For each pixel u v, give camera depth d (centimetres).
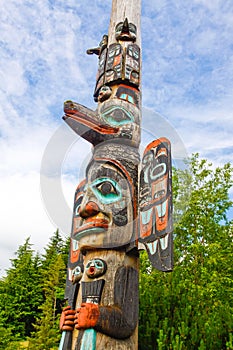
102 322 306
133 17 588
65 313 344
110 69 509
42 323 1620
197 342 518
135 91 493
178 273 649
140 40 577
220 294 851
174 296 604
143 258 874
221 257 935
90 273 345
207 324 539
